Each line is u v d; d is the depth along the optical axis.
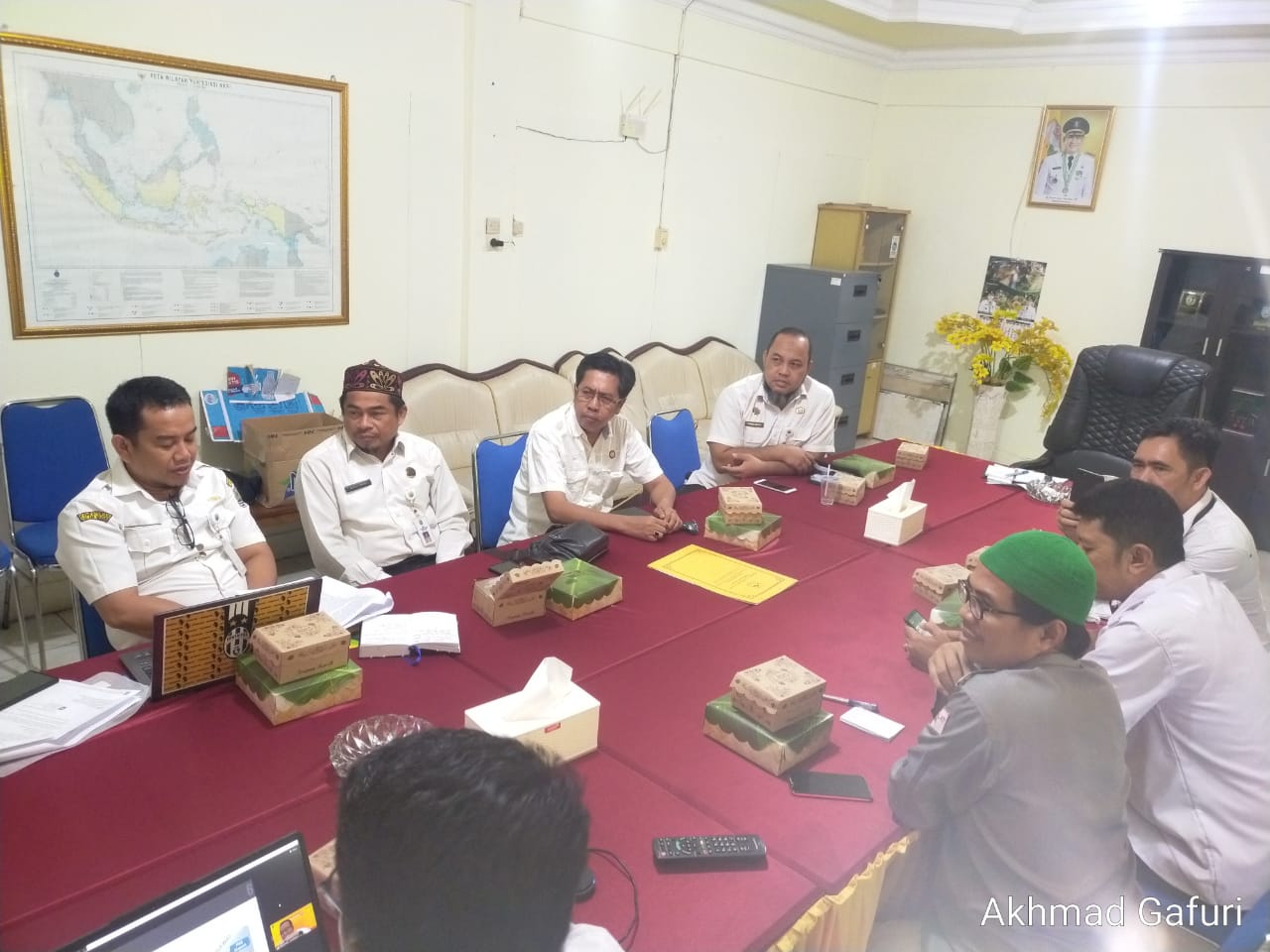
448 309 3.98
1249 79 4.54
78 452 2.89
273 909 0.91
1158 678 1.54
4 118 2.63
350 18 3.32
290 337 3.47
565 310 4.44
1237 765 1.51
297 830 1.20
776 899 1.15
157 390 1.91
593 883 1.14
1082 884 1.25
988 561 1.30
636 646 1.82
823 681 1.49
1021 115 5.32
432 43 3.59
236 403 3.28
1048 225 5.33
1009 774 1.21
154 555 2.00
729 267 5.27
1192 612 1.55
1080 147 5.11
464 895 0.62
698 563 2.31
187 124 2.99
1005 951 1.27
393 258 3.71
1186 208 4.84
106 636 1.99
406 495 2.53
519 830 0.63
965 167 5.60
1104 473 3.78
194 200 3.08
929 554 2.50
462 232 3.92
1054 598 1.23
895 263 5.94
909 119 5.80
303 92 3.25
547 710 1.40
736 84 4.89
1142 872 1.59
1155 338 4.91
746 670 1.51
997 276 5.57
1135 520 1.64
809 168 5.55
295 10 3.17
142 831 1.19
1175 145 4.82
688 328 5.16
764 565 2.33
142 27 2.84
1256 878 1.46
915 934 1.37
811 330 5.38
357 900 0.65
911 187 5.87
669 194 4.76
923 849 1.36
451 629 1.77
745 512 2.46
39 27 2.64
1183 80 4.74
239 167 3.15
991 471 3.42
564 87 4.08
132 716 1.45
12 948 0.99
